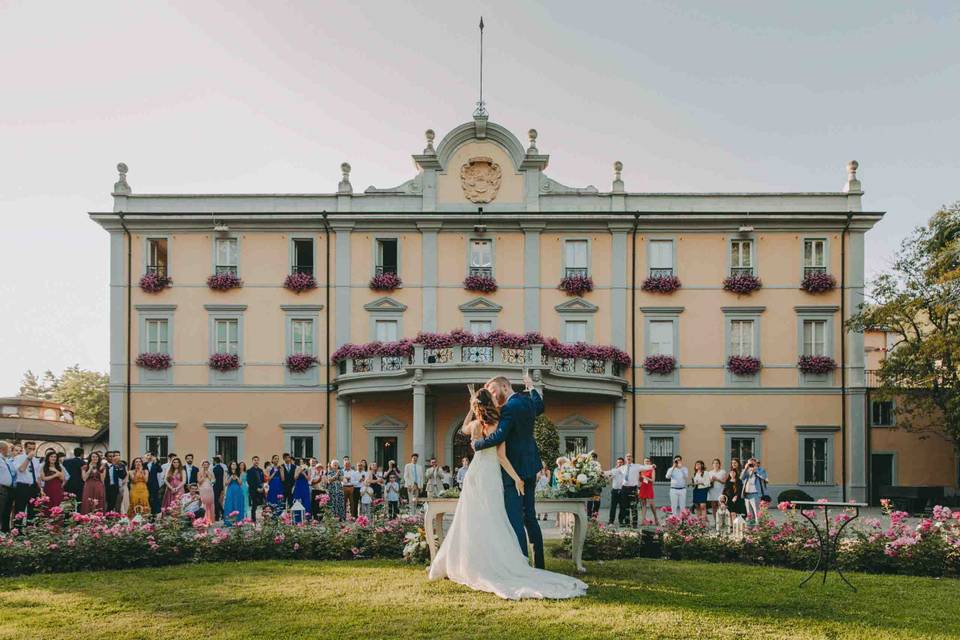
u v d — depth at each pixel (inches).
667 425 1186.6
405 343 1082.1
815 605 305.7
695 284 1205.7
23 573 402.3
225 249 1222.3
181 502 491.5
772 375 1192.2
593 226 1210.6
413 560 417.1
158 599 315.0
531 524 336.8
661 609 287.9
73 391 2815.0
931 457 1174.3
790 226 1200.8
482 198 1218.6
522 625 262.4
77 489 672.4
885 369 1103.6
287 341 1203.9
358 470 855.7
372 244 1212.5
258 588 333.7
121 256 1214.9
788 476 1179.9
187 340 1205.7
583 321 1206.3
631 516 789.9
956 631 267.7
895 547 410.3
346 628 261.3
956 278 1043.3
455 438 1184.2
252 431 1190.9
